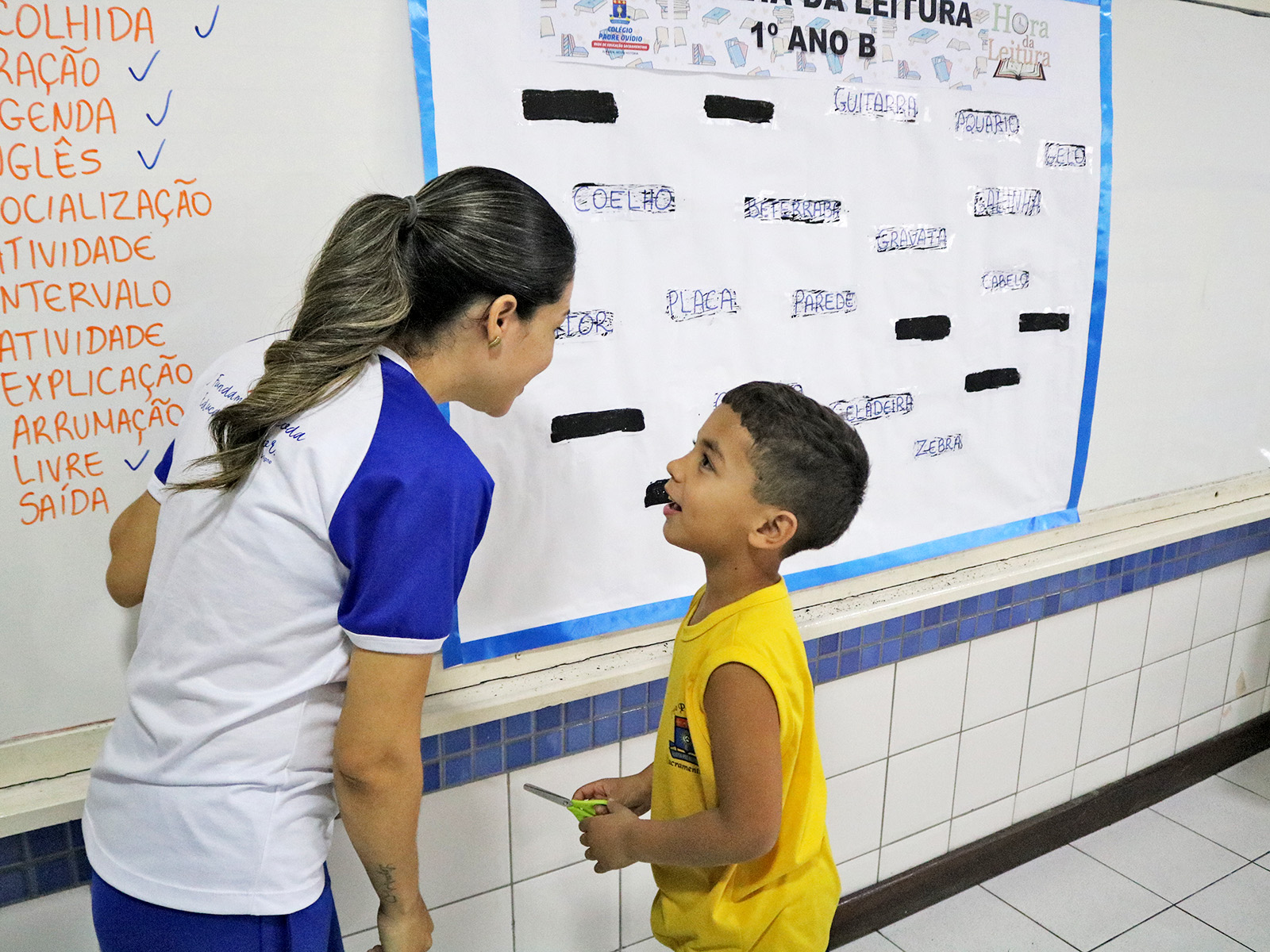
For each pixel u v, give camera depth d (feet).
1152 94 5.65
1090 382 5.86
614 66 3.87
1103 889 6.40
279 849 2.67
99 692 3.48
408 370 2.69
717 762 2.96
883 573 5.41
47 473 3.22
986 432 5.50
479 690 4.22
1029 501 5.85
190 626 2.60
